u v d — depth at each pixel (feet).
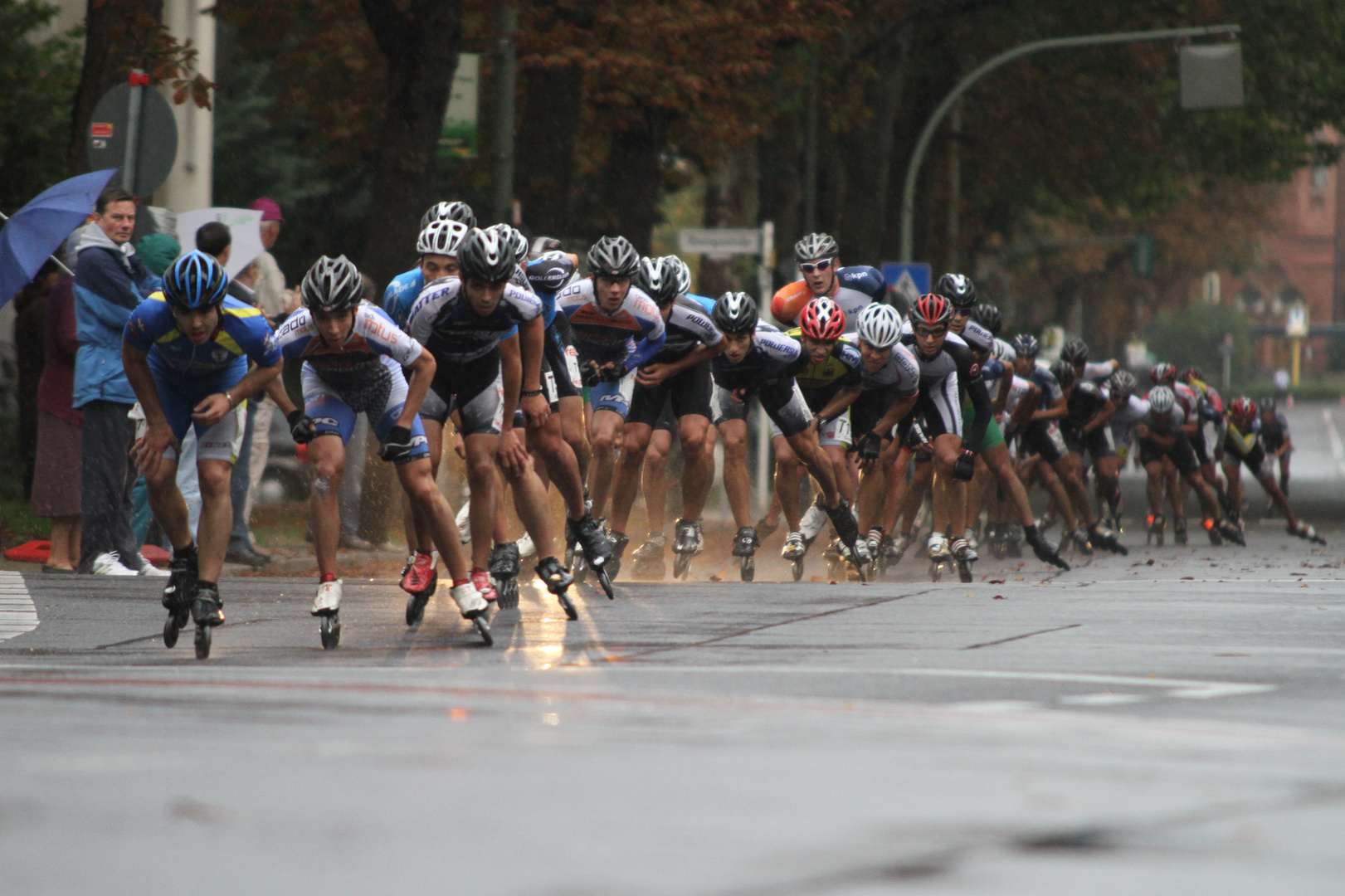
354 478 134.92
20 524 139.95
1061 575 130.11
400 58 172.65
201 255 67.36
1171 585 103.71
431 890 25.43
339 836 29.58
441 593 95.09
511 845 28.81
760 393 112.16
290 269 307.58
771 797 33.63
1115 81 333.42
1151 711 50.24
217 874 26.61
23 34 205.67
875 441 119.34
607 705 50.24
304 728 44.45
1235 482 215.31
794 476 119.03
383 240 173.88
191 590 69.72
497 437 79.77
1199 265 638.53
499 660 66.59
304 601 90.27
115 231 104.47
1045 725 45.75
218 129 291.79
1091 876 26.81
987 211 406.41
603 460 107.55
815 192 288.71
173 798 33.32
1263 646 70.38
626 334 101.09
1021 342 161.99
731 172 342.03
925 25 308.19
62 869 27.14
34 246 106.32
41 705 50.16
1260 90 329.72
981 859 27.99
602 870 26.84
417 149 173.27
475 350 77.66
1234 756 40.40
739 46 205.57
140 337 68.69
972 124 355.56
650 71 197.77
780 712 48.65
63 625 80.53
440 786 34.68
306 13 212.02
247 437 121.29
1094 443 188.24
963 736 43.14
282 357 71.20
